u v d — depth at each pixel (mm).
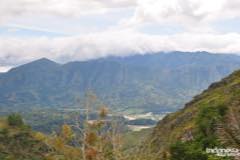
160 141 137625
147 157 26000
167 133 144250
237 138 11961
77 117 23109
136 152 25906
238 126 12016
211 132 49812
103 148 22422
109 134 22750
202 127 56000
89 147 22281
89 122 22781
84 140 22469
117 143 22641
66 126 22656
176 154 44938
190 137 100062
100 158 22156
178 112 171875
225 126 12297
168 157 45938
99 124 22828
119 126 23188
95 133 22609
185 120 142625
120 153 22438
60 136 23047
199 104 151250
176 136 119625
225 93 142250
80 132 22719
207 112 61969
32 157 174625
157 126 174500
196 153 41219
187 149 44094
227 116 12383
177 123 148125
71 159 22234
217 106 60562
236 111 12258
